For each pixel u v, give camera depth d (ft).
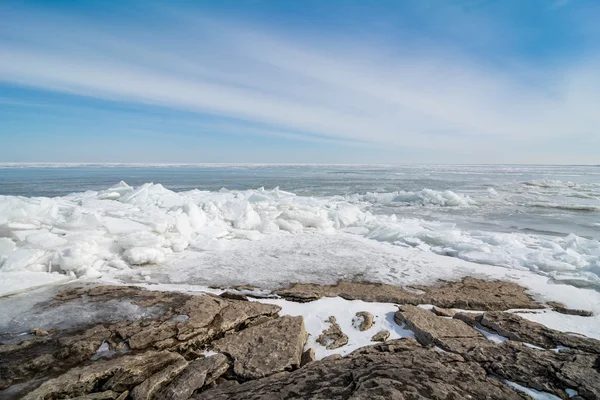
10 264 18.83
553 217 45.78
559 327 14.73
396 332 14.37
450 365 10.95
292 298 17.47
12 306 15.28
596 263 21.61
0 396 9.46
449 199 58.39
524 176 174.81
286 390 9.45
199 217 31.30
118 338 12.69
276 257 24.27
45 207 30.86
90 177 144.36
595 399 9.29
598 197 70.13
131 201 39.70
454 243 27.27
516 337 13.06
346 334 14.26
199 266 22.06
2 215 27.35
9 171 219.20
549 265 22.02
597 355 11.44
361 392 8.86
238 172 229.25
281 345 12.67
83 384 10.16
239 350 12.53
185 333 13.02
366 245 28.12
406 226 35.65
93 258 20.95
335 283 19.49
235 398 9.35
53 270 19.75
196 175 176.96
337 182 120.26
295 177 158.10
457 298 17.44
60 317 14.25
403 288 18.85
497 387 9.82
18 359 11.18
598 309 16.51
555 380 10.21
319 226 34.73
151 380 10.67
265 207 37.42
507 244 27.84
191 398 9.76
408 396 8.75
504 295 17.95
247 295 17.92
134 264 22.03
